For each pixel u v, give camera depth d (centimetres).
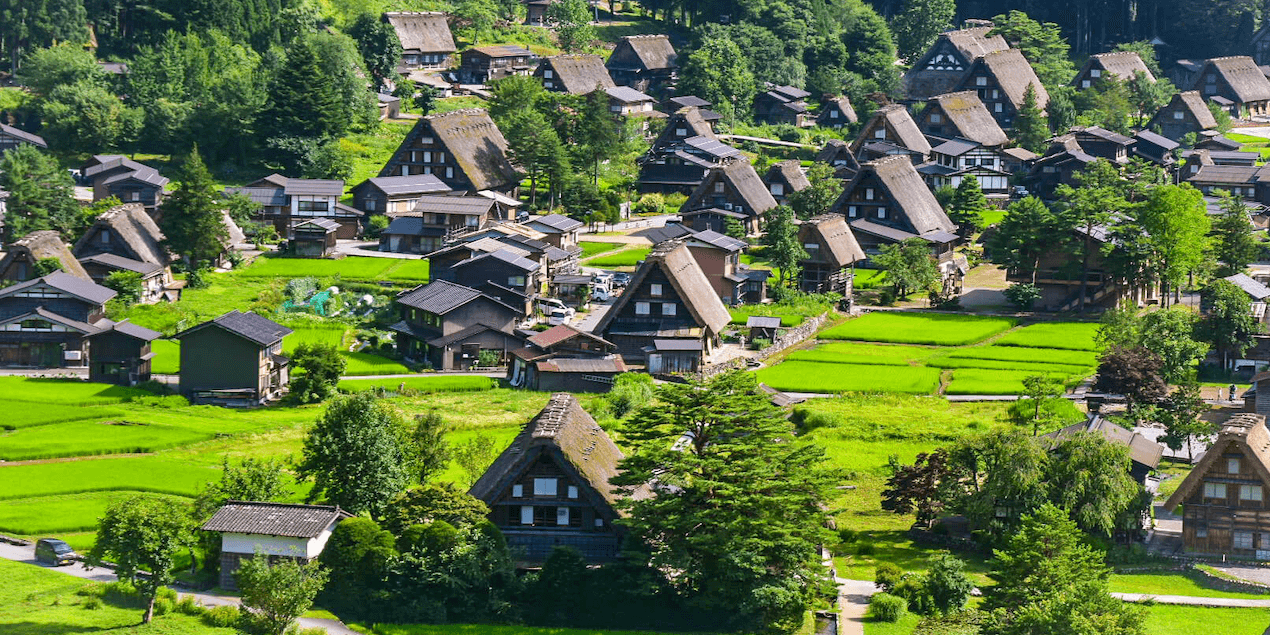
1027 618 18125
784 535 19612
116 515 18975
